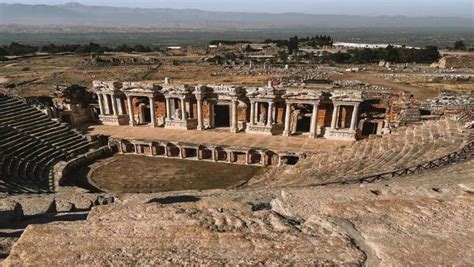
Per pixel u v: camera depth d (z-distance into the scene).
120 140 45.31
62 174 35.66
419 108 43.28
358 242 6.32
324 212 7.70
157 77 96.44
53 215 13.21
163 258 5.71
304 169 33.62
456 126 33.62
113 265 5.59
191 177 38.16
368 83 77.62
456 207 7.84
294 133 49.19
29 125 42.78
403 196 9.08
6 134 38.62
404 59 128.62
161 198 16.27
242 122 52.50
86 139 45.66
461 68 107.31
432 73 95.56
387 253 5.90
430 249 6.05
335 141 45.47
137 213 7.78
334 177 25.56
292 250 5.86
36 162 36.47
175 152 45.03
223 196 15.20
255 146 43.00
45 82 86.12
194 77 95.00
